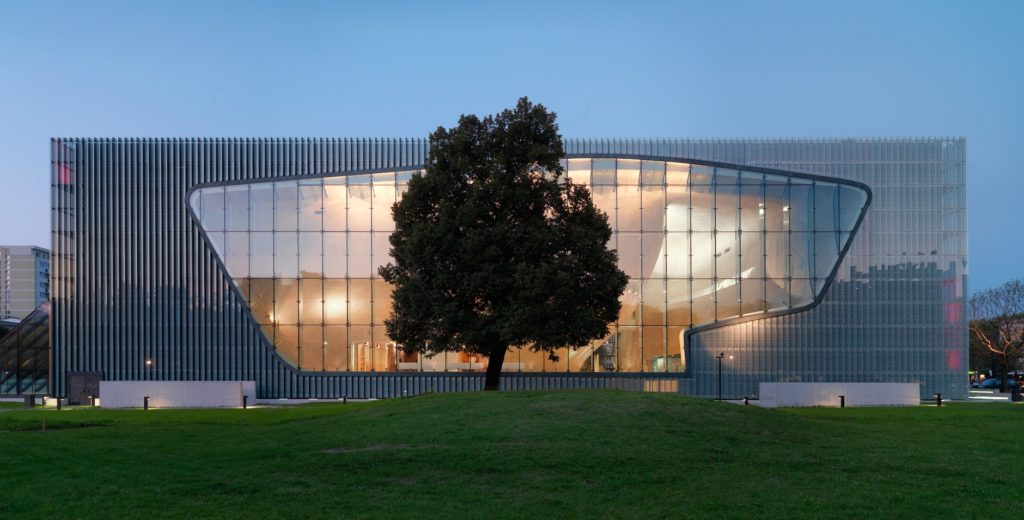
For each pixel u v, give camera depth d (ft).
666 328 181.06
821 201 183.93
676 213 182.50
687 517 49.47
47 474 61.11
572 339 119.44
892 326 184.14
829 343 182.91
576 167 183.01
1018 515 50.44
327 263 183.01
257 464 65.10
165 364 184.65
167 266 185.88
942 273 185.57
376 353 181.57
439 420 83.15
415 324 121.60
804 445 75.10
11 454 70.03
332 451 70.54
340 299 182.39
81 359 186.19
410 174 182.70
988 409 134.21
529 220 119.14
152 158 187.52
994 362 286.25
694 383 180.55
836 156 186.70
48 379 189.47
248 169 186.19
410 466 62.75
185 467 64.34
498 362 125.18
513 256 119.03
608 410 84.64
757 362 181.68
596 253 118.83
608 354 180.86
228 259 184.55
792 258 183.11
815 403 160.45
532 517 49.42
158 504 51.96
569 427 77.30
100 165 188.34
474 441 73.00
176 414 122.31
